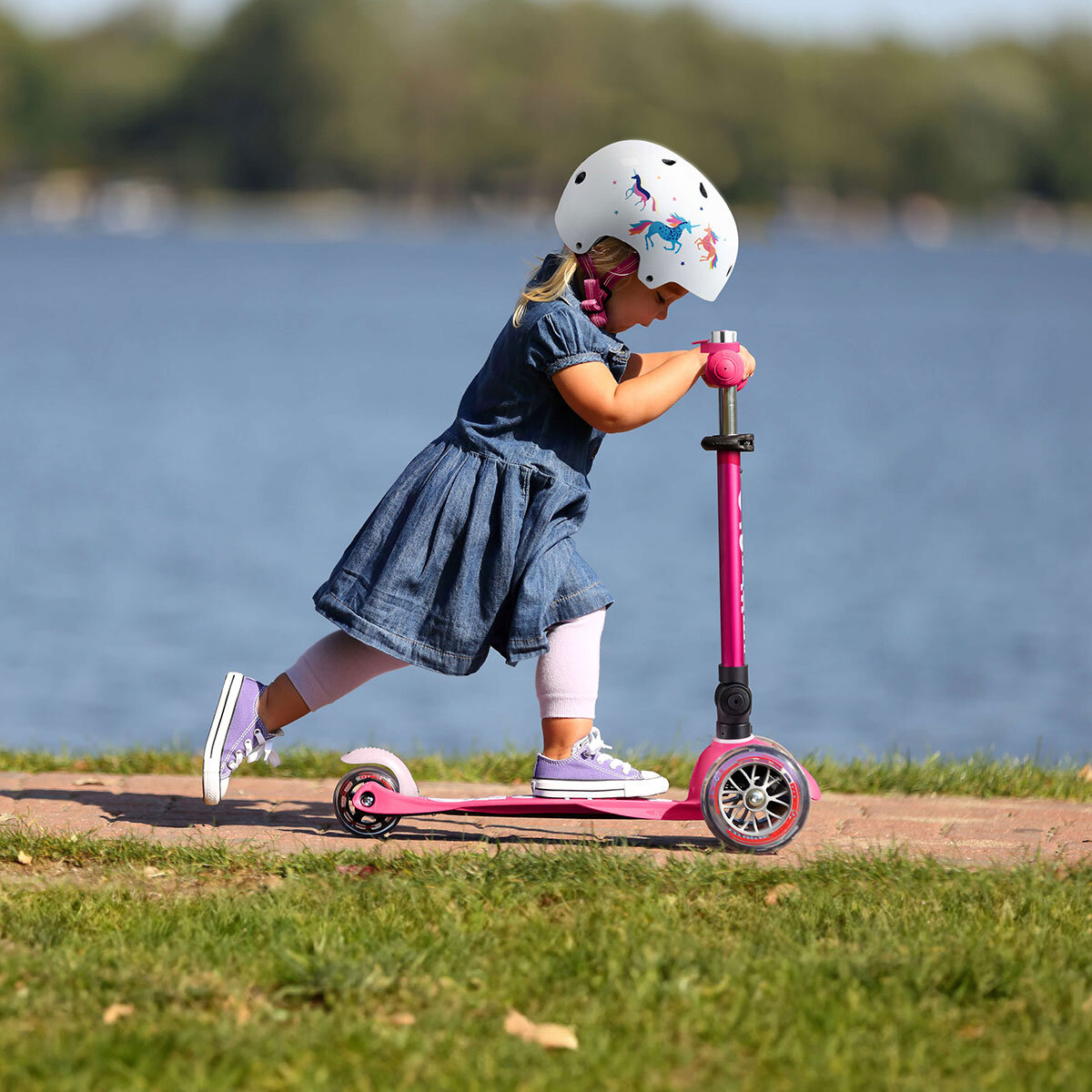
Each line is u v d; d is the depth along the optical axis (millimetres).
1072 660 35812
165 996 9266
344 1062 8508
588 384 11797
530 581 11922
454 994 9352
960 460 73062
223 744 12352
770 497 62156
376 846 12273
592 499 61781
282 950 9797
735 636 12039
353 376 113125
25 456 71500
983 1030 9008
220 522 55062
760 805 11852
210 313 181500
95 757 16156
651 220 11938
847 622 40000
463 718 31141
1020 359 132500
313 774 15547
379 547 12211
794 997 9312
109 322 164750
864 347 144000
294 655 36531
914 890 11148
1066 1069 8562
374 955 9789
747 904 10867
